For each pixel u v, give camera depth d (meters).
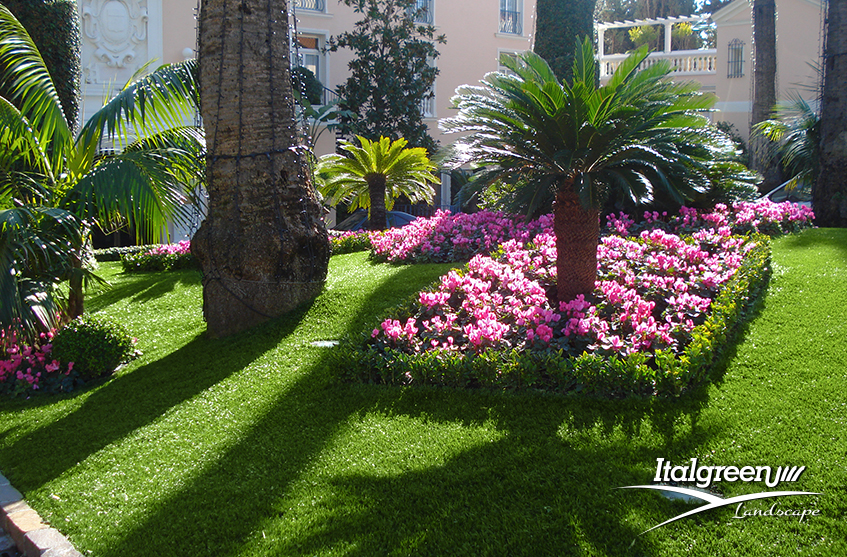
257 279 7.04
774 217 9.27
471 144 6.23
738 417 4.14
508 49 23.66
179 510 3.83
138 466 4.45
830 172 10.66
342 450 4.31
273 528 3.54
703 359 4.66
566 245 6.16
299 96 7.86
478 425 4.43
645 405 4.41
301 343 6.34
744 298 6.02
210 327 7.06
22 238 6.13
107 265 12.77
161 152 7.01
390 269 8.76
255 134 7.00
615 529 3.24
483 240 9.30
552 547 3.15
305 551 3.31
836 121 10.54
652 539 3.15
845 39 10.37
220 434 4.76
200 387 5.71
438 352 5.23
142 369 6.45
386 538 3.35
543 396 4.70
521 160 6.23
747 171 10.09
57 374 6.52
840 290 6.22
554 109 5.87
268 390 5.39
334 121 19.34
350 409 4.90
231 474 4.18
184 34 16.95
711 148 6.37
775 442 3.82
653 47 29.75
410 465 4.02
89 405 5.74
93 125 7.50
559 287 6.29
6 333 5.99
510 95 6.18
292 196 7.23
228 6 6.91
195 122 8.48
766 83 17.55
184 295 9.26
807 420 4.02
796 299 6.14
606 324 5.33
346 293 7.49
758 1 17.52
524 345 5.30
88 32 15.85
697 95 5.99
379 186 14.45
